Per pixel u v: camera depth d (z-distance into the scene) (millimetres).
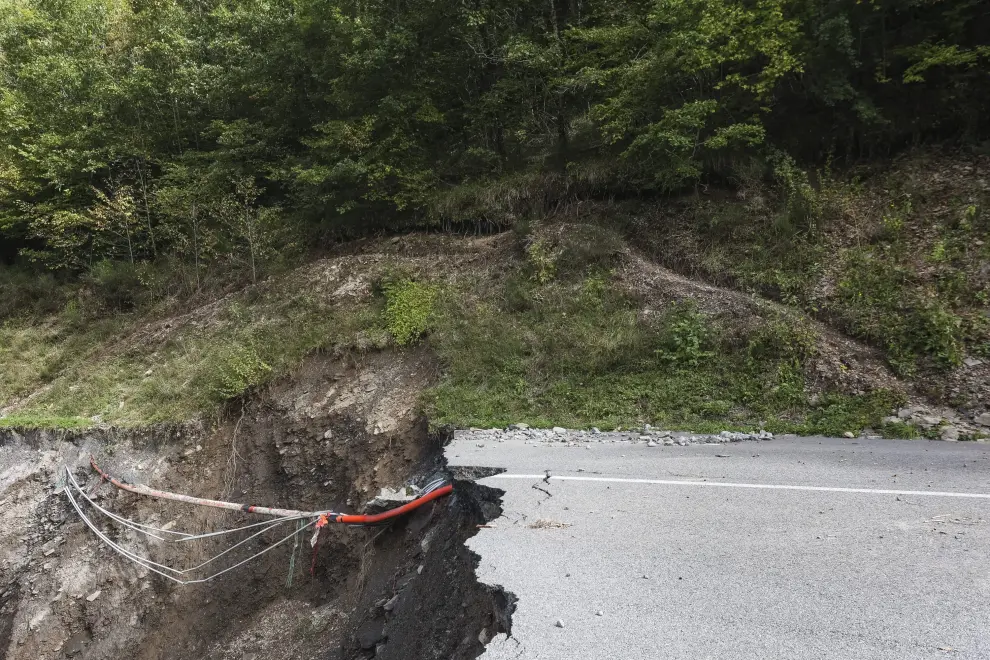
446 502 6797
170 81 17656
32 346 15711
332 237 15023
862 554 4176
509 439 8305
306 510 9148
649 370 9312
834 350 8500
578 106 13914
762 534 4609
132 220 16516
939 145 10234
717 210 11094
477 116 13953
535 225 12375
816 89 10266
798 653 3115
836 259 9539
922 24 9945
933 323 8047
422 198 13695
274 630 7984
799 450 6984
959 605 3469
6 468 11258
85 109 17703
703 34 10227
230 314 13633
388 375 10695
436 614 4586
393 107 13398
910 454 6547
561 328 10289
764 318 9141
